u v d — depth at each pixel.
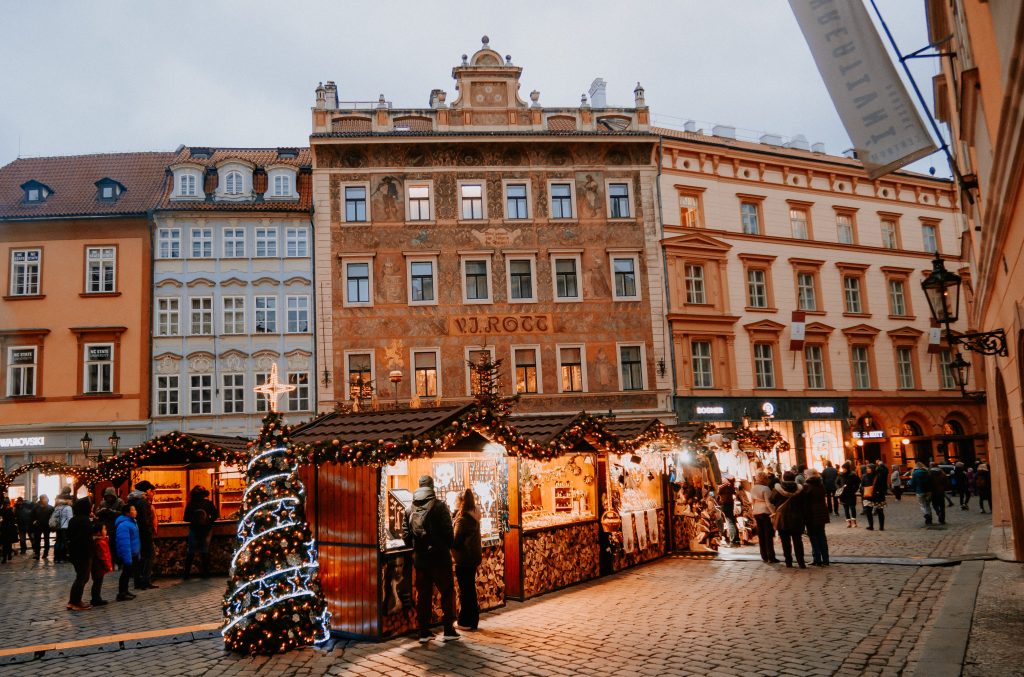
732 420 36.22
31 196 36.12
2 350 33.75
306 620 10.07
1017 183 8.30
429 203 35.19
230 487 19.61
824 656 8.56
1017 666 7.62
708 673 8.12
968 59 10.44
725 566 15.70
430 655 9.32
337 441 10.43
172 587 16.06
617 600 12.37
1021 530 14.36
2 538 21.97
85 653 10.11
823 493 15.15
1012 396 12.28
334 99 37.56
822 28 9.07
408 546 10.76
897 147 8.92
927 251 43.41
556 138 35.66
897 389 40.91
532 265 35.22
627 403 34.84
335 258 34.25
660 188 36.75
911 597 11.50
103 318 34.00
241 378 33.78
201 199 35.56
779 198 39.84
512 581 12.79
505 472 12.84
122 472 18.09
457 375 34.00
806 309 39.66
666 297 35.94
